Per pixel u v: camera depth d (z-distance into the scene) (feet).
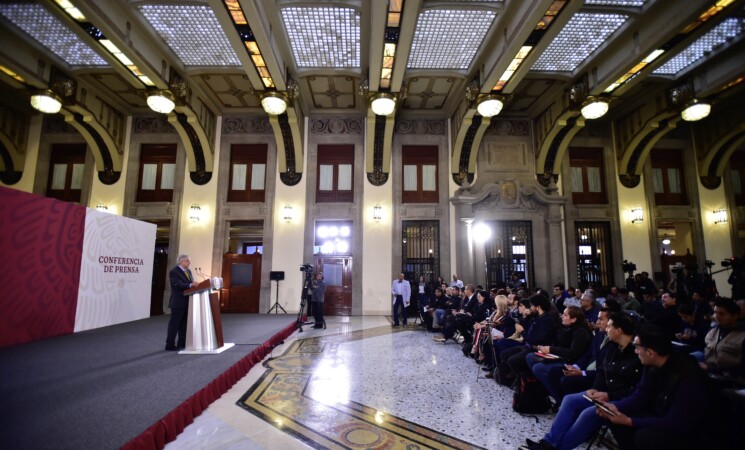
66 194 35.12
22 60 24.80
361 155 36.01
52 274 19.76
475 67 26.91
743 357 9.65
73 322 21.21
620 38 23.07
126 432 7.66
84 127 32.22
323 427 9.91
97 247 22.94
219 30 23.56
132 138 35.68
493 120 36.40
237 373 14.05
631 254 34.68
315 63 26.89
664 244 52.42
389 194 35.29
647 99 31.65
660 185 36.55
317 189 35.91
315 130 36.24
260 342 18.51
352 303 34.12
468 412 11.14
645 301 20.25
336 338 23.43
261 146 36.42
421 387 13.48
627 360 8.16
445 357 18.29
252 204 35.09
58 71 27.68
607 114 34.91
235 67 27.84
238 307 34.32
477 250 34.37
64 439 7.25
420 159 36.40
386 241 34.76
